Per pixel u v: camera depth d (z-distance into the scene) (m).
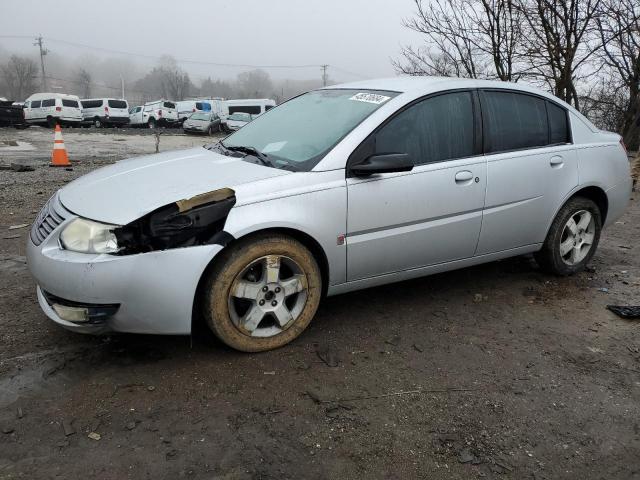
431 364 3.18
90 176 3.51
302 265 3.20
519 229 4.10
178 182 3.11
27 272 4.38
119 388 2.79
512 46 9.29
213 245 2.87
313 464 2.33
